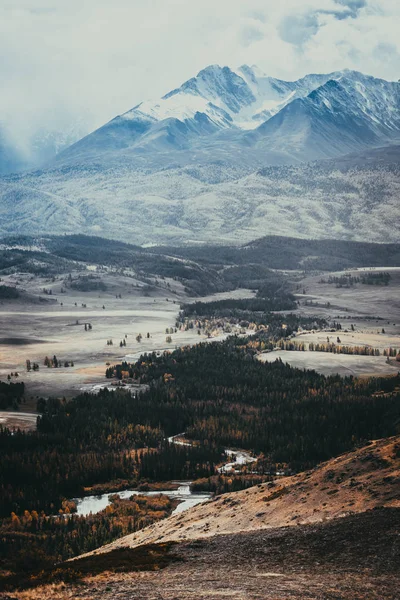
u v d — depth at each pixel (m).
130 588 94.75
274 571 96.94
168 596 88.81
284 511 132.88
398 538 99.62
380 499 120.50
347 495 127.88
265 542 112.44
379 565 92.38
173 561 110.31
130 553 119.50
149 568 106.88
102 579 102.50
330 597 82.94
